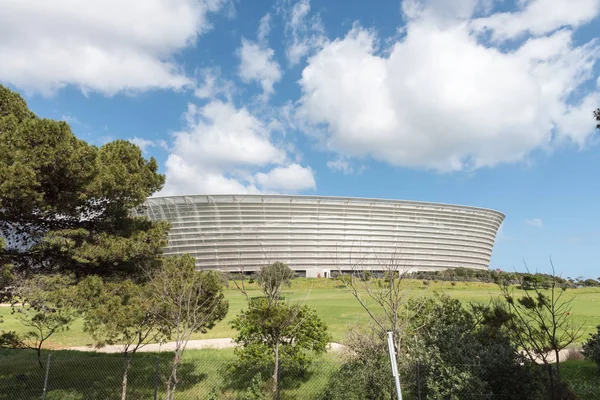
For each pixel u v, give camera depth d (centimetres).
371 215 13900
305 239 13375
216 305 1495
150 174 1683
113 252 1446
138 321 1398
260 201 13088
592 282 6469
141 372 1895
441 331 1261
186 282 1446
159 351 2461
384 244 13900
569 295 5472
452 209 14788
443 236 14812
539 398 1059
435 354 1162
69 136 1358
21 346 2000
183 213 12962
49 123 1315
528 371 1107
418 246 14375
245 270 12962
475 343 1177
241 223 13088
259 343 1678
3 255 1397
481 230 15762
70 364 2045
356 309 4334
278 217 13250
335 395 1209
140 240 1557
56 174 1352
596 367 1652
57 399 1514
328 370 1736
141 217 1759
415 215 14300
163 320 1470
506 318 1111
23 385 1681
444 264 14888
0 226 1440
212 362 2047
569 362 1864
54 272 1482
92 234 1533
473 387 1056
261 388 1359
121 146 1602
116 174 1477
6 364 2047
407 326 1350
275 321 1380
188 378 1789
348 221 13700
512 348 1132
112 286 1434
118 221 1645
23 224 1450
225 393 1552
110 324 1296
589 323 3092
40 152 1284
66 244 1384
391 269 1420
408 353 1272
